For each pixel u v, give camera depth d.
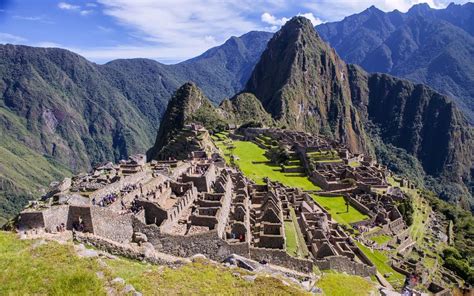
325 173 148.00
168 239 48.91
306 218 83.44
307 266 54.56
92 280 30.25
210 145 173.00
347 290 44.28
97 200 51.06
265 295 34.03
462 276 111.50
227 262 45.66
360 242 95.31
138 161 95.88
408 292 50.62
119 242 42.81
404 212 130.62
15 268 30.86
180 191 69.94
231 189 85.25
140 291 31.09
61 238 38.50
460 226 174.12
